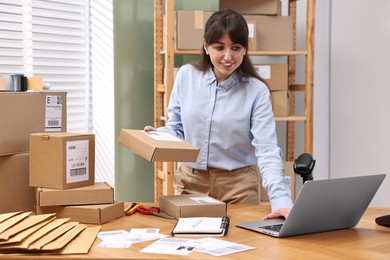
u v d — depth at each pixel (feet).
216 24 6.62
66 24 10.78
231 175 7.30
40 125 6.73
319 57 12.85
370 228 5.64
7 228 5.04
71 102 11.01
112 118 11.13
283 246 4.89
